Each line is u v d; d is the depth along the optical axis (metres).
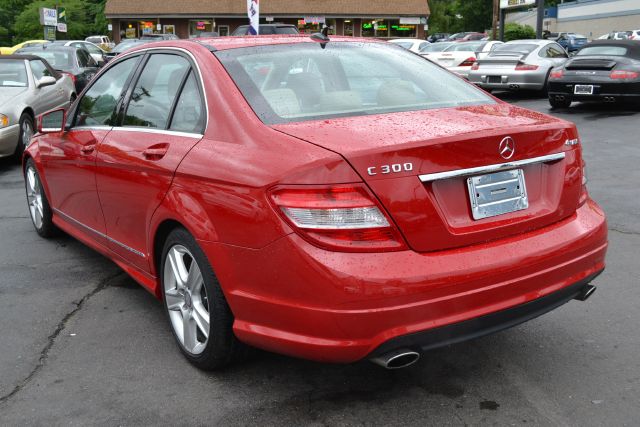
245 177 2.67
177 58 3.55
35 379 3.16
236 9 47.53
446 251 2.59
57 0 56.50
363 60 3.57
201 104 3.19
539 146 2.85
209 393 3.00
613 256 4.72
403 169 2.50
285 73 3.26
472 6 72.31
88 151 4.03
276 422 2.76
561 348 3.37
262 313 2.67
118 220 3.82
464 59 18.39
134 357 3.37
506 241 2.73
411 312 2.47
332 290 2.43
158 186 3.24
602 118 12.08
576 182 3.03
